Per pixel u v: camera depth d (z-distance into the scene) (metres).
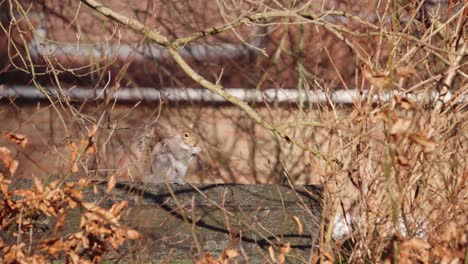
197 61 18.91
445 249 8.60
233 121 18.67
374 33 10.77
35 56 18.73
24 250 9.43
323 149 12.59
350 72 16.78
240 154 18.45
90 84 18.22
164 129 15.42
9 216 9.35
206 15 19.05
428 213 9.95
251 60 18.62
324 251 9.82
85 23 18.77
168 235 11.05
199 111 18.67
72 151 9.72
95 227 9.19
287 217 11.73
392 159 8.52
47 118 18.03
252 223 11.34
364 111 10.21
